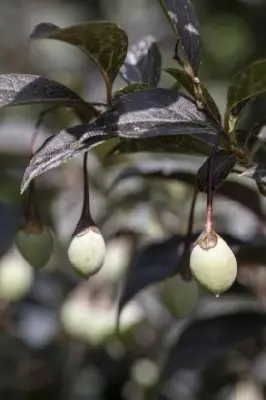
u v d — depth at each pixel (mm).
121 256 541
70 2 1458
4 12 1395
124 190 568
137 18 1312
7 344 609
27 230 409
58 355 600
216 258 359
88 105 372
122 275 540
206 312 550
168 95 349
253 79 354
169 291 408
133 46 414
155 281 447
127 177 480
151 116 344
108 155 405
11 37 1341
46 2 1453
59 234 614
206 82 1050
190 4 369
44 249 410
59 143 343
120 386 577
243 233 543
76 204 617
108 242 538
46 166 340
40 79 368
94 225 386
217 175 361
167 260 452
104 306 541
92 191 608
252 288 495
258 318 469
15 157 643
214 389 541
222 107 892
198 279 362
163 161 523
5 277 519
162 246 456
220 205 582
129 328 535
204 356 467
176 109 348
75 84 631
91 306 542
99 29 354
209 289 362
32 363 608
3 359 611
